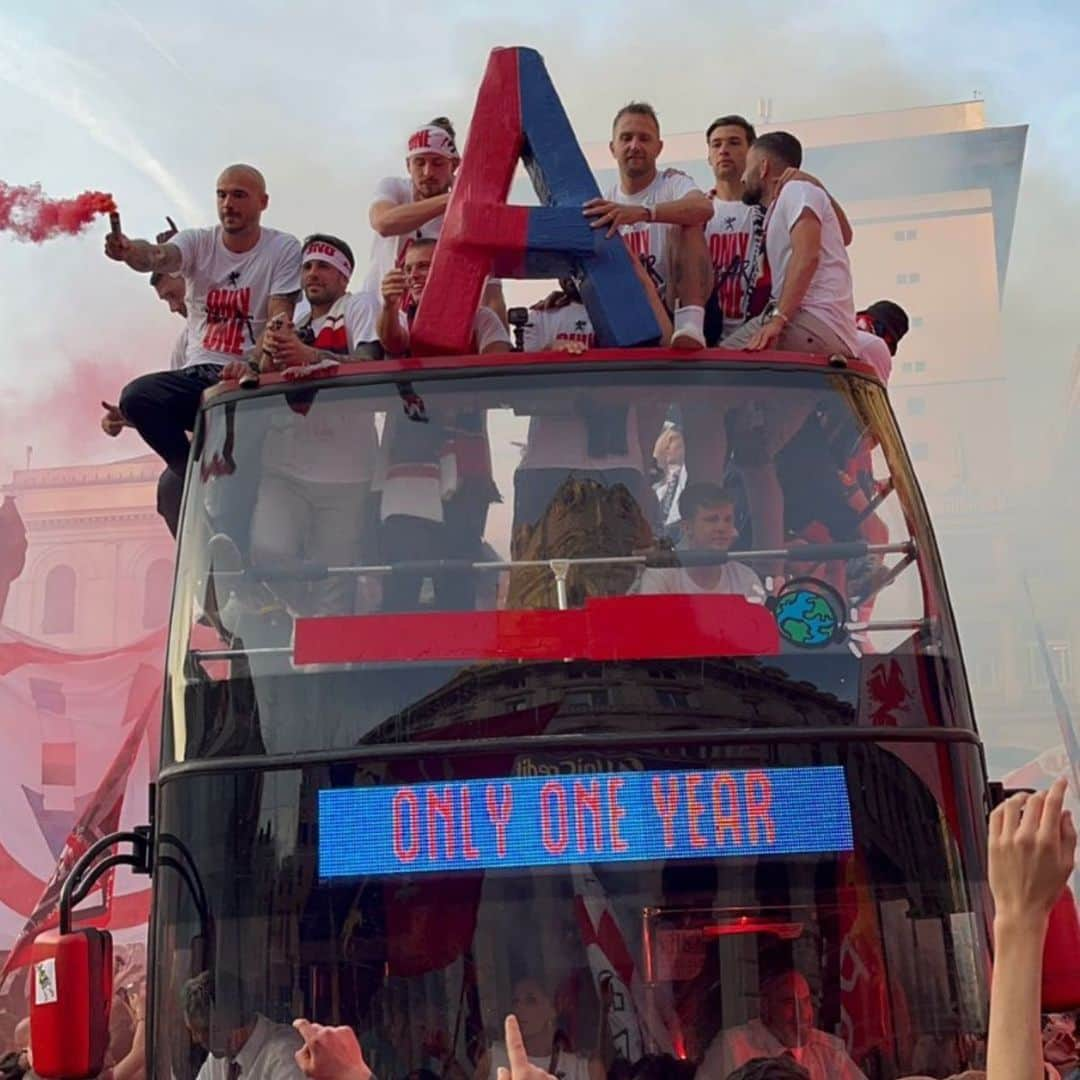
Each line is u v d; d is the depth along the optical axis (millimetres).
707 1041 4629
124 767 11555
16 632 11938
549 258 6027
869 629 5156
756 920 4719
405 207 6762
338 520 5609
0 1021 10625
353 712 4906
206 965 4699
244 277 7172
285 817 4809
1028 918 2676
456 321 5891
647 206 6852
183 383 6625
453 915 4715
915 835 4836
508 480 5676
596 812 4789
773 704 4934
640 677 4934
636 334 5910
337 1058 3990
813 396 5762
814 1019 4656
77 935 4637
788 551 5484
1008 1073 2609
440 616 5016
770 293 6758
